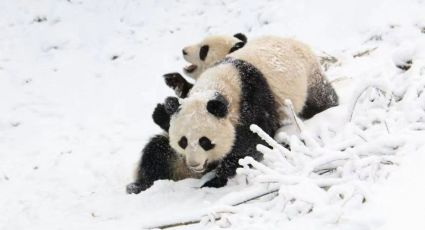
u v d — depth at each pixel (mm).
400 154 10500
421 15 24359
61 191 17891
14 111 25297
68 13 32438
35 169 20156
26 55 29969
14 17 32688
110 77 27500
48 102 25844
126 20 31406
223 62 15984
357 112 13375
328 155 10836
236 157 14547
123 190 16625
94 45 30156
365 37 24516
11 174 19953
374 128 12180
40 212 15812
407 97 12211
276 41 16797
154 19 31047
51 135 23031
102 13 32219
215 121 14062
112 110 24594
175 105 14328
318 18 26766
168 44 29094
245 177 13898
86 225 13625
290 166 11383
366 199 9453
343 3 26781
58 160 20516
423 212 8617
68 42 30500
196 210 11789
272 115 15344
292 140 11695
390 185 9727
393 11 25141
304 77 16469
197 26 29828
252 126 12156
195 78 20328
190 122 14031
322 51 23484
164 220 11719
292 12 27766
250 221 10227
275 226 9883
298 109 16250
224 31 28734
